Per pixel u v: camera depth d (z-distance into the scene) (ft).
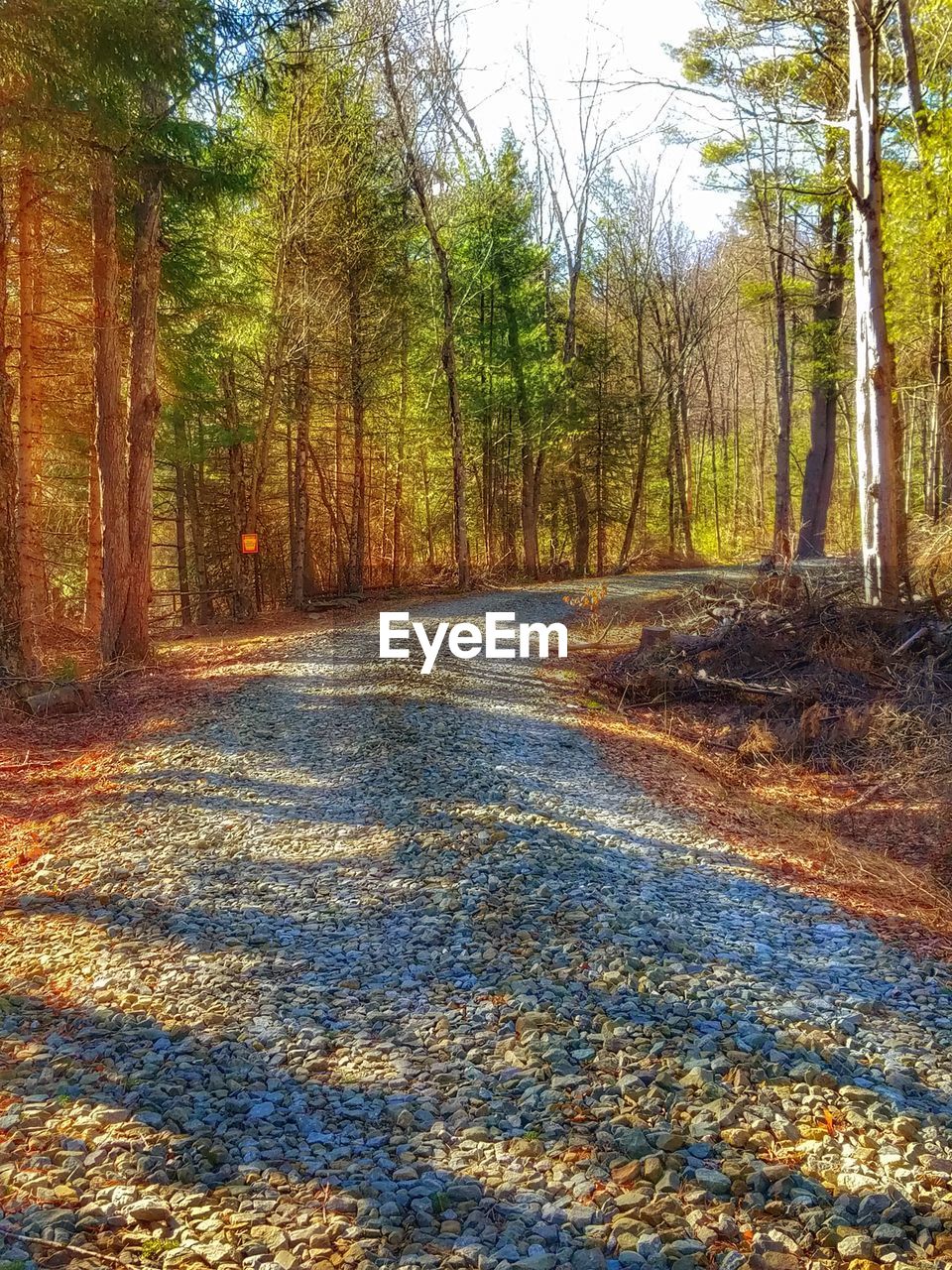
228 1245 10.69
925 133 51.52
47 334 63.52
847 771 34.45
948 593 43.04
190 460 80.02
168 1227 11.02
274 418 81.41
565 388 109.91
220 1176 12.03
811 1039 15.60
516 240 104.42
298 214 78.48
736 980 17.66
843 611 44.19
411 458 116.26
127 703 42.98
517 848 23.58
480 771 29.91
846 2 46.93
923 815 29.25
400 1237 10.85
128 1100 13.73
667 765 33.58
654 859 24.04
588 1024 15.92
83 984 17.52
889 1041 15.90
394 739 33.42
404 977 17.69
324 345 83.61
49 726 39.52
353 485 99.25
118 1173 12.03
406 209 93.15
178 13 34.12
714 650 45.44
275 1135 12.94
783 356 98.53
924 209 51.39
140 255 49.80
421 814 26.22
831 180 72.64
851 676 40.55
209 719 38.11
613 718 40.29
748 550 151.12
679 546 158.61
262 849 24.40
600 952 18.51
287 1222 11.13
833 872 24.73
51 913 20.81
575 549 129.59
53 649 61.36
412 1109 13.53
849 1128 13.21
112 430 50.19
